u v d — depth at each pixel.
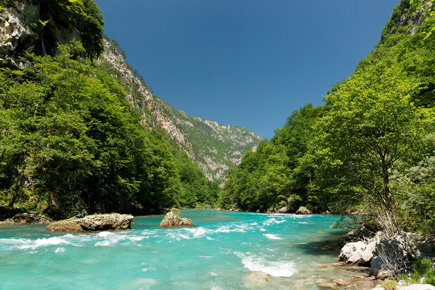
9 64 27.88
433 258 7.14
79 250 10.12
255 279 6.91
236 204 71.94
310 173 41.50
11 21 28.11
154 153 51.00
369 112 8.98
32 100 22.39
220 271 7.70
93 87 30.08
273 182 50.12
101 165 26.52
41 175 21.84
